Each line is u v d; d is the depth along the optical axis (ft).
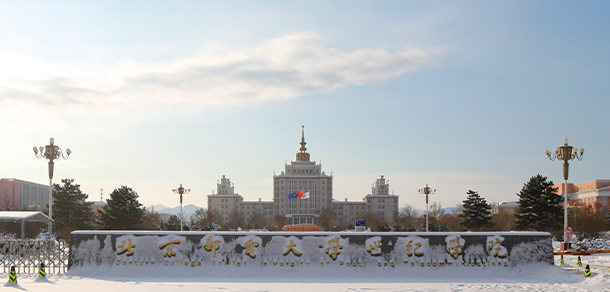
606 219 283.38
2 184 487.61
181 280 91.09
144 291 78.33
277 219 631.56
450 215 438.40
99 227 249.14
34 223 176.14
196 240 99.45
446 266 97.35
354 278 94.53
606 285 81.05
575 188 594.65
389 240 98.99
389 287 83.15
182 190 264.93
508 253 98.02
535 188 233.76
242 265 97.76
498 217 372.79
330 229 584.40
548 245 98.43
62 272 100.53
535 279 92.43
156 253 98.53
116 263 98.02
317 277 95.25
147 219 342.23
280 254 98.43
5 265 104.53
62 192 241.35
